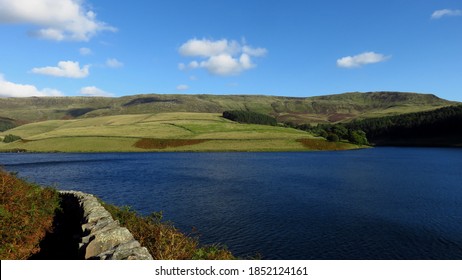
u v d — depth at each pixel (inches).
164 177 2357.3
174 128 7219.5
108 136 6195.9
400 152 5600.4
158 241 507.8
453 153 5339.6
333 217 1262.3
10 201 649.6
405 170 2824.8
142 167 3051.2
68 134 6540.4
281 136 6550.2
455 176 2437.3
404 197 1640.0
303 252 922.7
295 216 1273.4
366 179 2261.3
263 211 1344.7
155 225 646.5
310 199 1582.2
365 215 1291.8
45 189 869.2
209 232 1082.1
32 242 577.0
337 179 2253.9
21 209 649.6
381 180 2218.3
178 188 1883.6
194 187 1918.1
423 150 6240.2
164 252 473.7
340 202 1515.7
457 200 1568.7
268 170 2783.0
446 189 1868.8
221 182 2110.0
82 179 2271.2
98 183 2081.7
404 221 1218.0
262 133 6815.9
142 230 587.5
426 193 1745.8
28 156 4682.6
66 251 574.9
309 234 1068.5
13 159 4160.9
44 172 2704.2
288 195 1678.2
